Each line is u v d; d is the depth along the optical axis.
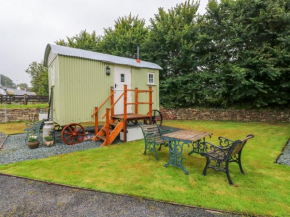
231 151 3.00
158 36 13.27
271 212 2.26
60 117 5.70
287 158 4.36
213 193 2.74
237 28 10.20
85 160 4.28
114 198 2.64
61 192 2.82
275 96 10.43
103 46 17.05
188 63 13.03
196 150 4.66
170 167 3.81
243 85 10.16
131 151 5.00
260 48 10.01
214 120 12.16
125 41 14.72
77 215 2.26
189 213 2.28
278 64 9.84
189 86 12.44
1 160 4.31
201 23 12.42
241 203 2.46
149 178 3.28
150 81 8.41
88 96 6.29
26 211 2.35
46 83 21.50
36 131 6.32
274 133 7.41
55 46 5.94
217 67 11.24
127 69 7.41
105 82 6.72
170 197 2.63
